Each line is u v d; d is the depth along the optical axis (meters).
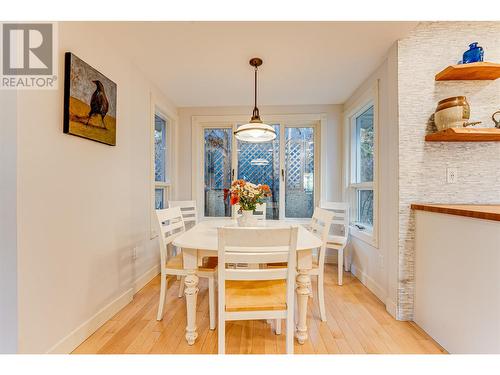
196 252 1.62
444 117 1.77
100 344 1.61
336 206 2.99
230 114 3.60
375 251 2.40
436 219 1.66
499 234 1.22
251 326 1.83
